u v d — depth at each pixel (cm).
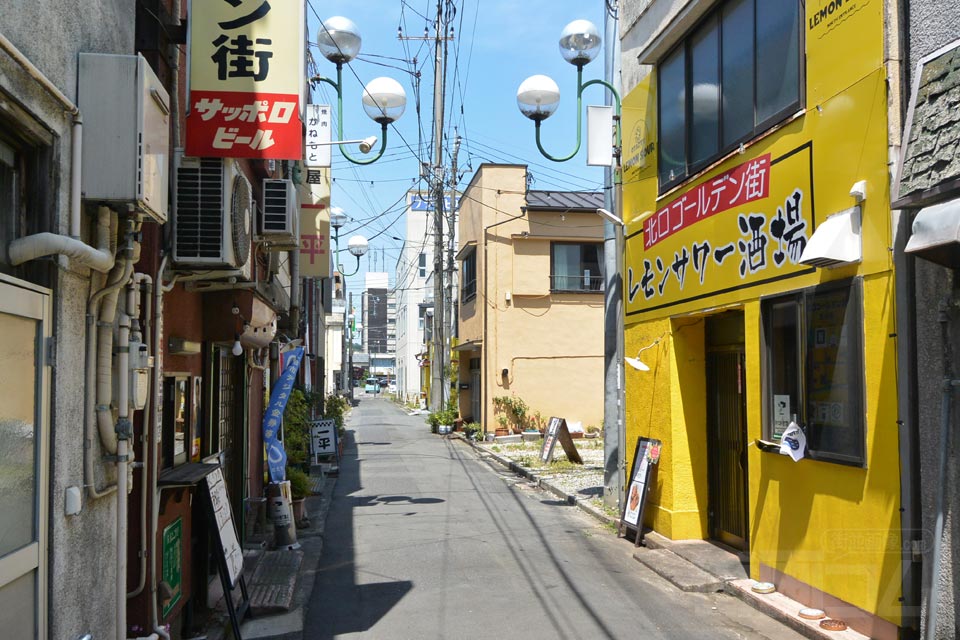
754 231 707
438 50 2448
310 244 1392
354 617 649
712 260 792
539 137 955
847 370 562
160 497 507
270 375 1181
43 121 342
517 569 803
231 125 527
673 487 893
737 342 834
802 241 627
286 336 1250
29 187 356
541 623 619
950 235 417
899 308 508
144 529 469
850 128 565
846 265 565
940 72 467
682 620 624
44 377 345
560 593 709
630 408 1030
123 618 424
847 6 573
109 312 408
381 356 10200
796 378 639
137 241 431
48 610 346
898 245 511
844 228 553
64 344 366
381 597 708
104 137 386
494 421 2319
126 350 423
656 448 926
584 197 2516
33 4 335
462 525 1055
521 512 1159
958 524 457
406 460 1928
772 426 680
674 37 880
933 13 497
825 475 591
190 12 533
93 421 395
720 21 795
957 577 456
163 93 432
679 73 891
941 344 475
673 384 901
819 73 607
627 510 966
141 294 485
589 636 587
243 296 679
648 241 973
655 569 783
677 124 893
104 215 398
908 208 487
